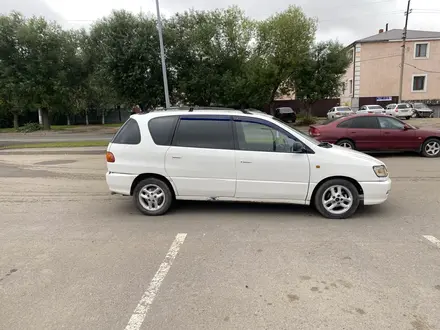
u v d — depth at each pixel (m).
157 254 3.87
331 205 4.95
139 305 2.88
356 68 36.78
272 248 3.96
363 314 2.70
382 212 5.22
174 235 4.42
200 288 3.13
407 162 9.57
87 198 6.46
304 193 4.96
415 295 2.95
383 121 10.45
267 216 5.09
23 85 24.77
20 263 3.71
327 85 26.08
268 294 3.01
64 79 26.09
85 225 4.91
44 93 26.30
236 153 4.97
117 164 5.25
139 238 4.35
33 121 39.72
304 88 26.33
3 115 37.22
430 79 35.72
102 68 22.33
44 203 6.16
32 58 25.50
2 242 4.32
